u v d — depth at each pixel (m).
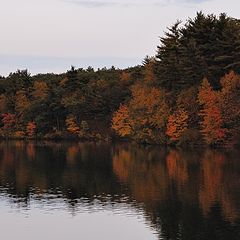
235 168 69.88
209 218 42.88
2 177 69.06
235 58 103.69
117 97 149.00
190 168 71.50
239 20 113.69
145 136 117.38
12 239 38.62
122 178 65.50
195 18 115.88
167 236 38.22
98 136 147.50
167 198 51.41
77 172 72.88
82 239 38.38
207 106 97.75
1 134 169.62
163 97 112.56
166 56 117.62
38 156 97.94
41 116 161.12
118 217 44.34
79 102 153.75
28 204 50.56
